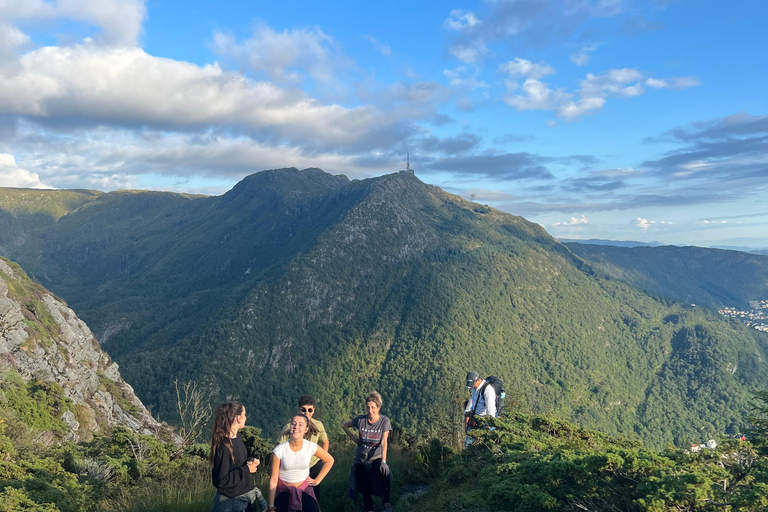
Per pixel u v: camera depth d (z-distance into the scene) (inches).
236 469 209.8
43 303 1775.3
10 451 401.4
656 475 203.3
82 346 1887.3
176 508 291.7
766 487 173.5
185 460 488.7
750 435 256.8
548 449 309.6
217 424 212.1
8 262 1867.6
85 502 334.3
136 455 478.0
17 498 278.5
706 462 221.1
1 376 1061.1
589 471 211.5
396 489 343.6
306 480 229.8
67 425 1086.4
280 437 241.0
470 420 379.9
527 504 212.8
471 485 289.1
